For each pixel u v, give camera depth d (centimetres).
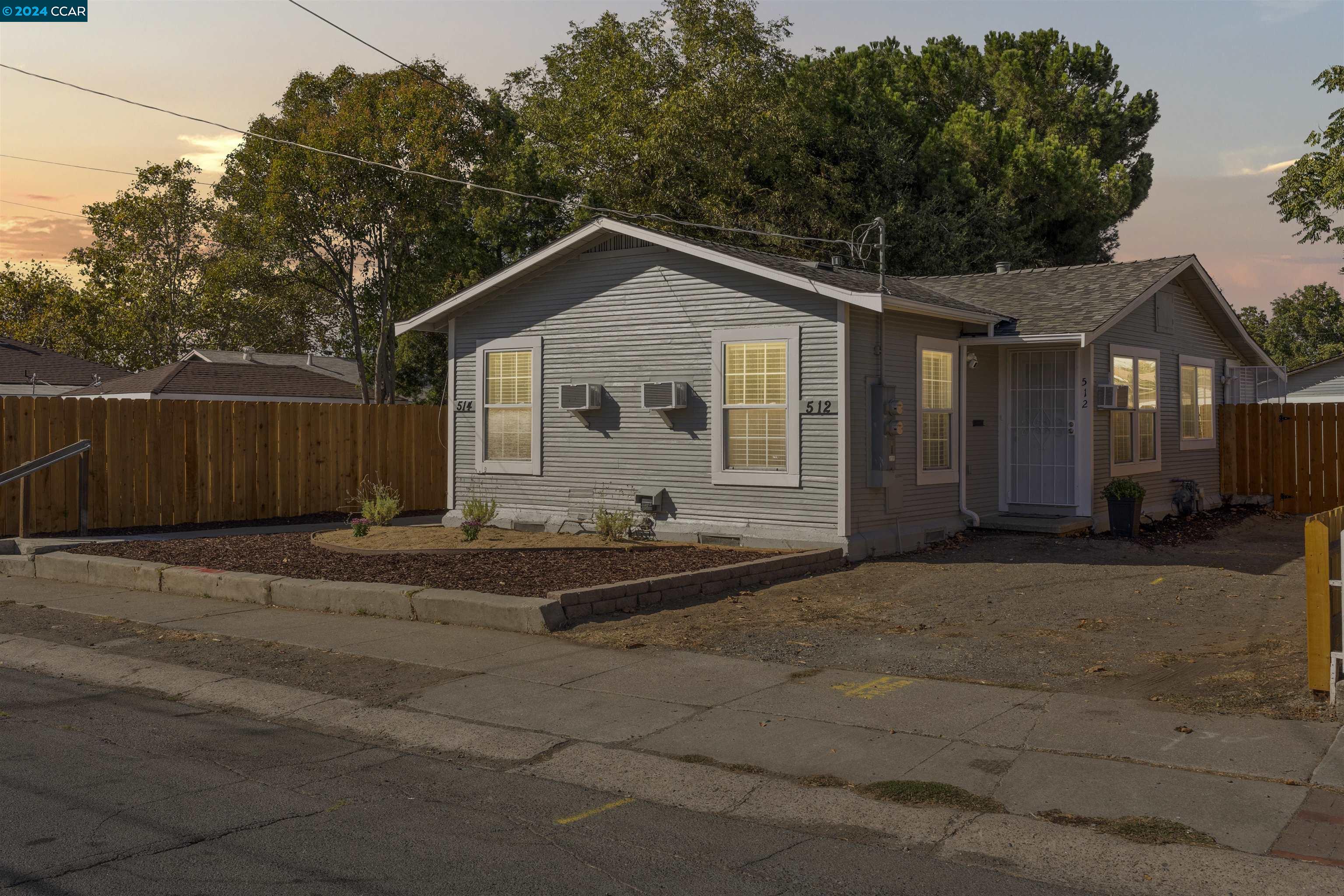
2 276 6209
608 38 3653
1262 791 541
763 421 1405
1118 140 4234
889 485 1375
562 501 1598
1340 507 780
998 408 1650
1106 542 1459
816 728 674
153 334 5222
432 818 533
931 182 3347
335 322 5109
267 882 446
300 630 998
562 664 852
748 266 1380
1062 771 582
